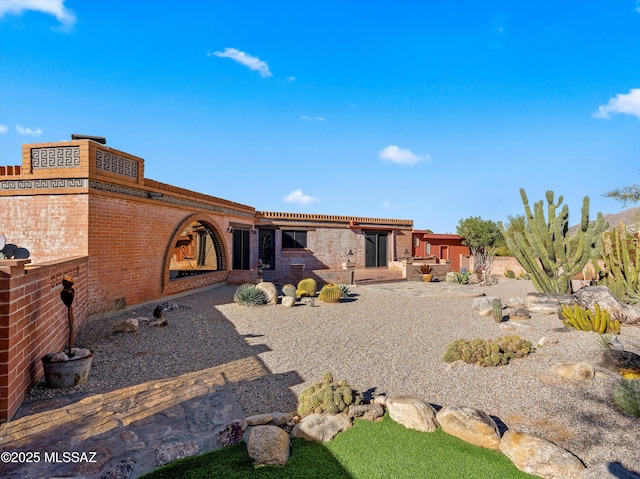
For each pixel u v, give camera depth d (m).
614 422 5.72
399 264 29.31
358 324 12.46
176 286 15.66
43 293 6.71
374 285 23.20
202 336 10.37
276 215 26.36
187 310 13.43
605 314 10.02
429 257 31.41
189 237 27.17
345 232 29.03
